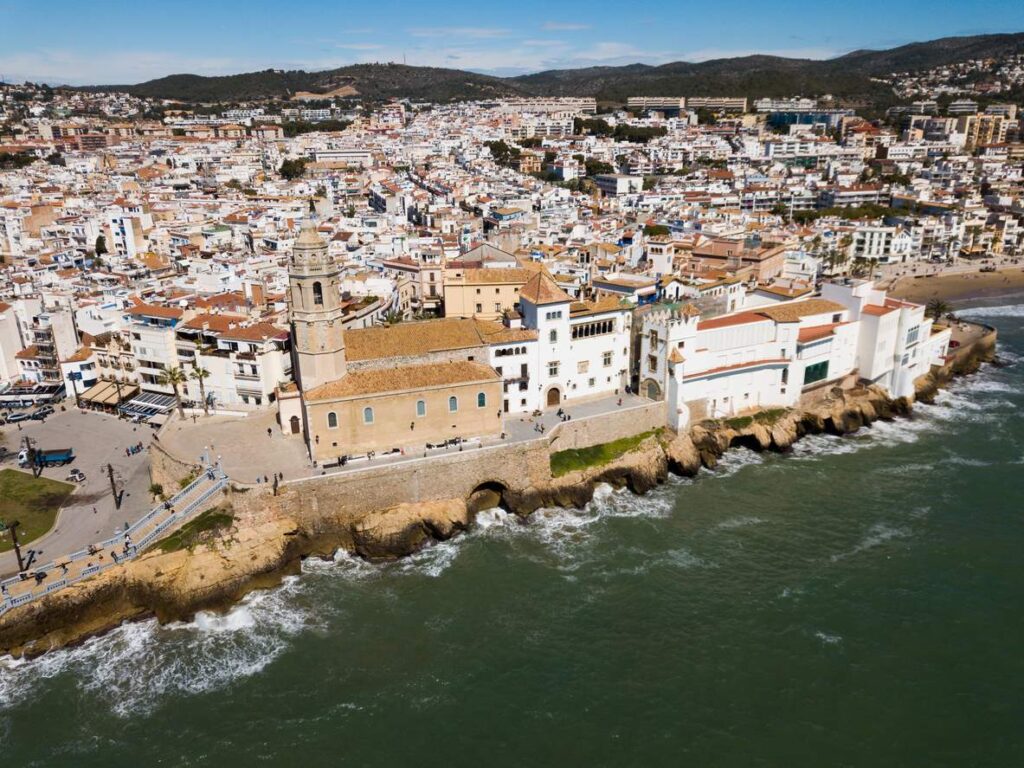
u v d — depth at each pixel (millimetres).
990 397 146500
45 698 72625
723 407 123875
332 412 97438
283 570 90688
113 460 114312
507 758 65000
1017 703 70250
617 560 93250
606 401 120938
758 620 81812
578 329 118062
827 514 103312
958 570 90000
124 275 185375
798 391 128500
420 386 100812
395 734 67562
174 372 118000
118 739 67625
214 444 104688
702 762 64438
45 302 154125
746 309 137500
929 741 66375
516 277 141375
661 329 117250
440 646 78562
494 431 106688
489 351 110688
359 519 95500
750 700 71000
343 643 79375
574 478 107438
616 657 76625
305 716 69688
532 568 92000
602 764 64312
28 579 81438
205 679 74688
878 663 75375
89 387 140875
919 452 122125
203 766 64625
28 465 112188
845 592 86312
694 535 98688
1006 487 109812
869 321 132625
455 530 99250
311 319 96625
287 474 94625
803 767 63844
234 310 138875
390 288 159375
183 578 84562
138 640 80562
